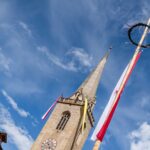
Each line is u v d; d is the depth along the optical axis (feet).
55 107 268.21
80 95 278.46
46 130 248.73
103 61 321.93
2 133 109.40
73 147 242.58
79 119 254.06
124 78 66.03
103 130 58.80
